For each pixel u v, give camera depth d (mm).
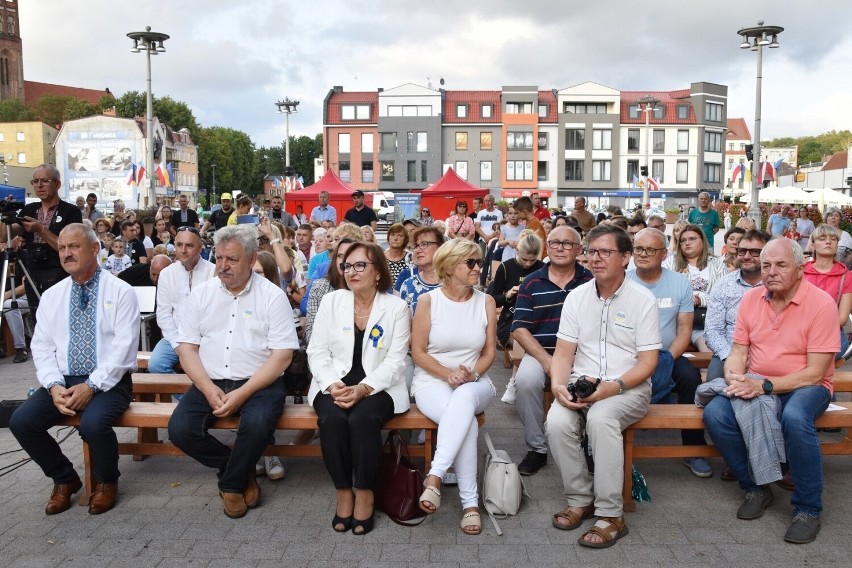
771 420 4004
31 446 4195
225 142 96938
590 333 4355
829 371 4227
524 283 5359
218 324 4473
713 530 3992
